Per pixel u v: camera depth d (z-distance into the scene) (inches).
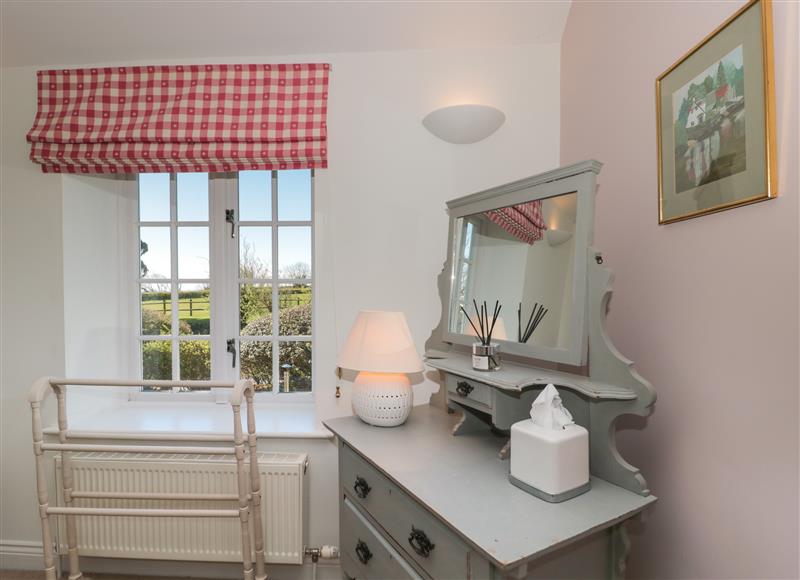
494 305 50.8
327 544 66.9
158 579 66.7
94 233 73.9
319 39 66.6
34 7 62.4
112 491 63.5
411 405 54.3
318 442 66.6
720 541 35.5
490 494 35.9
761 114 31.0
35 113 68.6
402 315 54.6
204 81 67.4
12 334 68.6
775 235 30.5
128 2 62.0
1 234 68.6
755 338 32.2
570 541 29.9
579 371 49.6
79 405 71.0
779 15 30.0
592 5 56.2
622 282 49.6
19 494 68.7
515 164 66.8
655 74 44.0
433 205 67.6
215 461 62.9
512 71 66.5
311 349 78.5
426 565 36.9
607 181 52.9
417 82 67.4
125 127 65.7
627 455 48.1
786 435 29.8
